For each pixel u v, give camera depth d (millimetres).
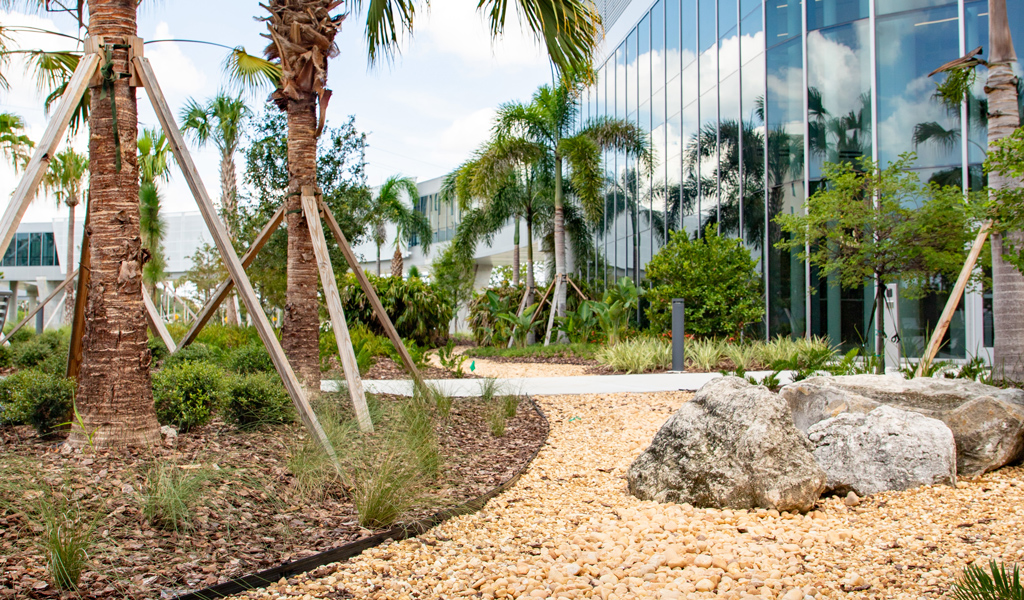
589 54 6824
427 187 41250
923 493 4078
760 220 14641
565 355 16578
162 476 3324
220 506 3418
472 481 4539
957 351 11711
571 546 3336
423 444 4672
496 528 3650
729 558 3068
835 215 9172
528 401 8273
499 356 18203
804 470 3936
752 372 11227
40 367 7082
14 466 3629
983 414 4613
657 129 20016
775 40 14117
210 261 19766
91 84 4578
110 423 4359
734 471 3971
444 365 12008
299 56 6410
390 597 2693
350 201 13414
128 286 4488
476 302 25109
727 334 14484
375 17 7574
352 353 5676
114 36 4578
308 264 6734
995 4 7109
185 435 4961
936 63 12016
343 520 3512
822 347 11961
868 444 4375
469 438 5895
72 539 2629
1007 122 7031
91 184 4523
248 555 2963
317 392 6594
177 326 16266
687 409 4512
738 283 14281
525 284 24328
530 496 4316
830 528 3602
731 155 15727
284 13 6418
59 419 4957
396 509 3521
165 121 4707
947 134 11859
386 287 19938
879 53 12508
